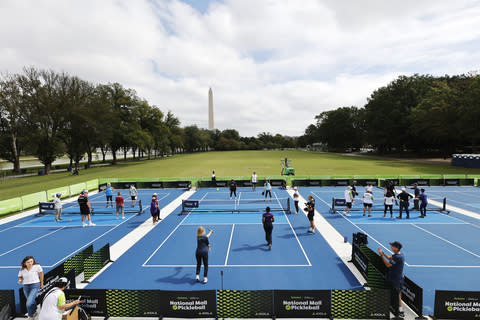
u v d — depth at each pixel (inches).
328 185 1234.6
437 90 2527.1
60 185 1332.4
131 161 3250.5
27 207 880.9
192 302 296.8
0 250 524.1
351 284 368.8
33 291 294.2
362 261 388.2
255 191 1130.0
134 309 302.2
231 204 891.4
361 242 413.1
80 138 2068.2
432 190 1083.9
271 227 490.6
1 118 1795.0
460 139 2492.6
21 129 1780.3
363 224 642.8
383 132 3218.5
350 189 750.5
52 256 494.0
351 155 3799.2
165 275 401.7
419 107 2618.1
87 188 1197.7
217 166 2187.5
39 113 1808.6
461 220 664.4
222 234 586.2
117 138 2576.3
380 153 3624.5
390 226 623.2
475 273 397.7
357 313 289.7
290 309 294.4
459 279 380.5
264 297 294.8
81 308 286.0
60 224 690.8
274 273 401.7
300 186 1230.3
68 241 566.9
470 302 279.0
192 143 5974.4
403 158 2945.4
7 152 1983.3
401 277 294.7
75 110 1921.8
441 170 1686.8
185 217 735.1
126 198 1047.0
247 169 1919.3
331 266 422.9
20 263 466.3
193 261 450.6
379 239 540.4
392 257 298.4
